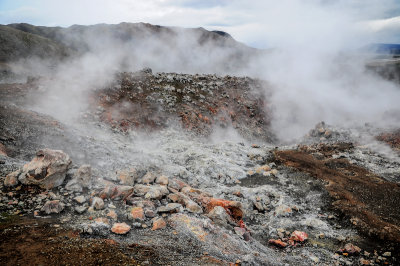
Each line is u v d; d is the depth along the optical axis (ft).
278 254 35.06
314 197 55.52
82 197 33.01
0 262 19.90
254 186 59.88
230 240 31.42
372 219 46.85
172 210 34.50
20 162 40.73
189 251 26.73
